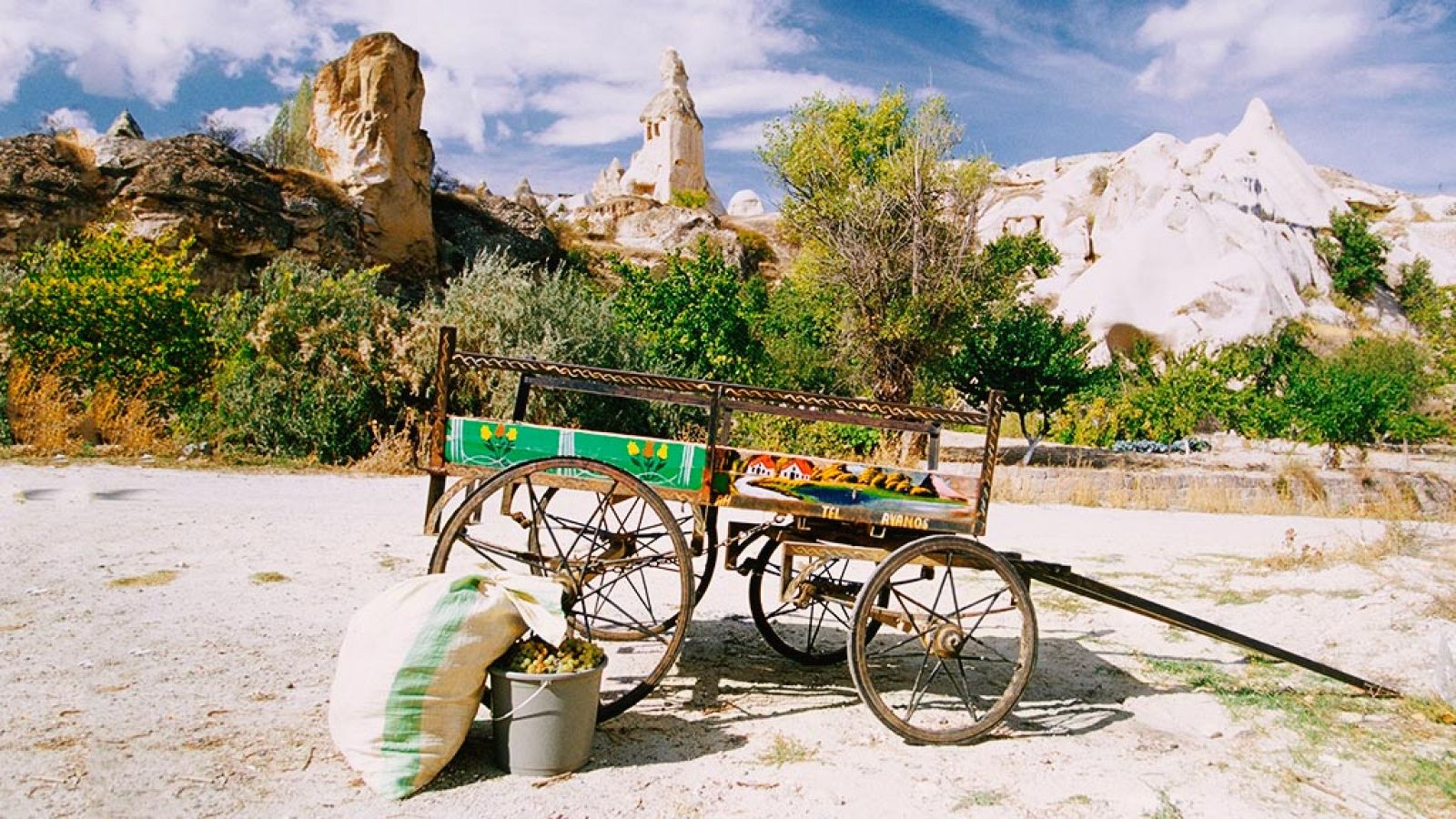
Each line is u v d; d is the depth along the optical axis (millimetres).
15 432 13688
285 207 27984
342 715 3922
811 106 27438
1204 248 55375
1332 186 91438
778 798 3924
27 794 3551
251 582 6883
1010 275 28375
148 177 25766
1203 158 73312
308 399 15109
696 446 4789
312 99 31172
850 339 25328
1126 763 4523
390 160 30547
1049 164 90562
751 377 25188
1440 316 55375
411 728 3836
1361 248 65688
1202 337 50812
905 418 4910
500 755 4035
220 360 16359
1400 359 34531
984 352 24938
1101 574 9258
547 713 3961
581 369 4891
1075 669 6109
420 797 3773
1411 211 81125
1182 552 10727
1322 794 4266
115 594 6328
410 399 16031
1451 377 33344
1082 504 17078
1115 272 55000
